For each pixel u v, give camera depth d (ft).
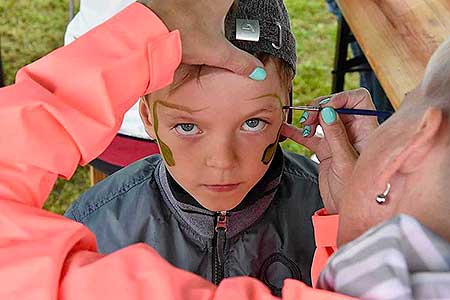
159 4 2.41
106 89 2.21
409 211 1.87
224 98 2.99
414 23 4.31
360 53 7.14
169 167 3.35
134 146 4.92
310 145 3.29
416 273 1.72
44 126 2.14
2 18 10.72
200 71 2.93
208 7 2.46
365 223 2.02
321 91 9.40
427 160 1.83
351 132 3.21
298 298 1.81
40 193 2.20
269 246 3.68
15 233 2.05
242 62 2.66
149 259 1.96
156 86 2.37
